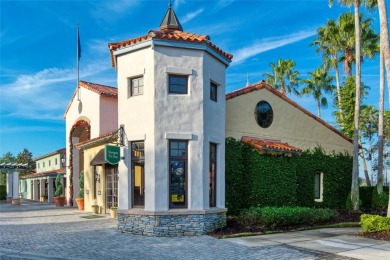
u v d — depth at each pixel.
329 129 21.28
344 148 21.98
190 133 13.19
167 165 12.91
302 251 10.12
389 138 30.25
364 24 30.78
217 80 14.62
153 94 12.94
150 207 12.66
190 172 13.10
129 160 13.58
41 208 24.92
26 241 11.41
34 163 66.81
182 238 12.14
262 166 16.42
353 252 10.05
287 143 18.95
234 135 16.61
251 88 17.59
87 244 10.98
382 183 21.08
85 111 24.20
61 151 38.97
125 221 13.16
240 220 14.37
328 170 20.72
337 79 34.16
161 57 13.10
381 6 15.04
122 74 13.98
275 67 46.41
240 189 16.22
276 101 18.80
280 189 16.84
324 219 15.55
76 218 17.72
